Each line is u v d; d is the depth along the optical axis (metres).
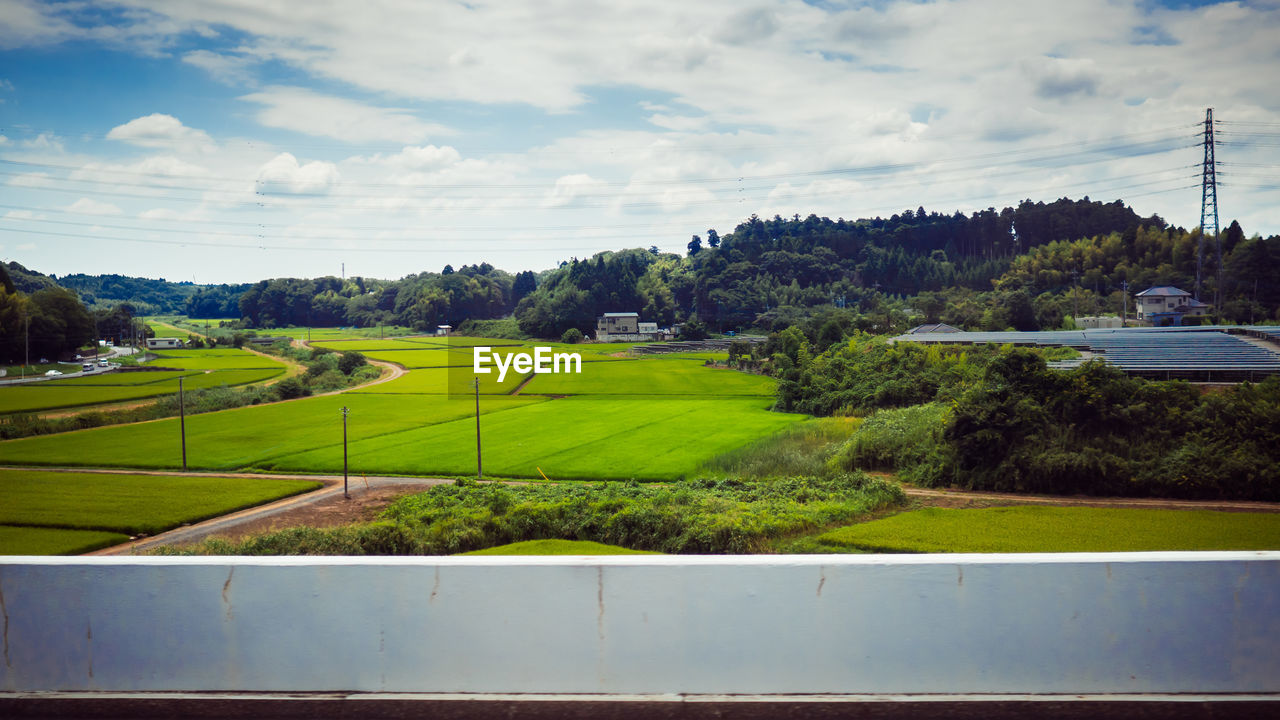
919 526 30.06
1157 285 143.75
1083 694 5.68
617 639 5.79
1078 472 37.34
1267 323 105.94
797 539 28.81
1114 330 76.31
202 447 59.03
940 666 5.71
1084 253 173.00
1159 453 38.34
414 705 5.71
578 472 46.66
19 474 48.88
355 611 5.91
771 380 103.38
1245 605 5.70
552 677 5.81
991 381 42.56
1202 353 55.75
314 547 28.08
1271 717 5.47
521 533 30.34
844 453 44.38
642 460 50.22
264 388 96.75
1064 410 40.41
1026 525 30.11
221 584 5.98
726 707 5.64
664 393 93.50
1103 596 5.71
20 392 91.12
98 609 6.04
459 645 5.86
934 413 47.12
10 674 6.09
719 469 46.03
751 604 5.75
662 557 5.82
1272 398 39.12
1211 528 29.50
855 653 5.72
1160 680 5.68
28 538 32.59
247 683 5.95
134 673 6.02
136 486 44.12
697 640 5.75
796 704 5.66
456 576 5.86
